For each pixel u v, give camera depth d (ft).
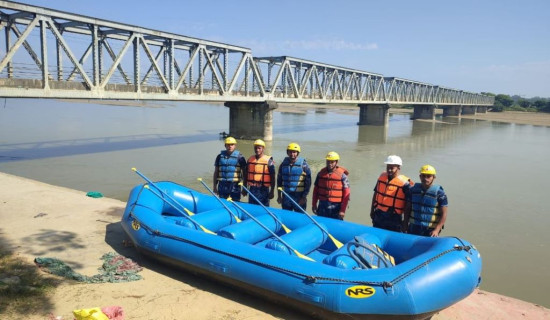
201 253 16.70
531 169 66.80
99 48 73.41
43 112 154.30
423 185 16.87
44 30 53.26
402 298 12.91
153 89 72.08
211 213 20.17
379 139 109.60
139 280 17.10
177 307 14.98
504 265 26.84
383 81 166.40
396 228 18.15
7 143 73.61
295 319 14.61
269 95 103.09
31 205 27.37
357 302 13.30
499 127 182.29
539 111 353.72
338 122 173.68
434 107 218.79
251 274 15.29
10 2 48.52
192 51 84.89
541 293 22.84
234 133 104.12
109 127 109.19
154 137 91.86
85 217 25.35
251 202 23.81
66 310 14.23
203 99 83.87
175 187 23.45
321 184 20.11
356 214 37.19
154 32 70.33
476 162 73.20
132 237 19.47
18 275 16.43
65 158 61.31
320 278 13.91
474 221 36.81
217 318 14.42
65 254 19.36
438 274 13.52
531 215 39.14
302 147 87.20
